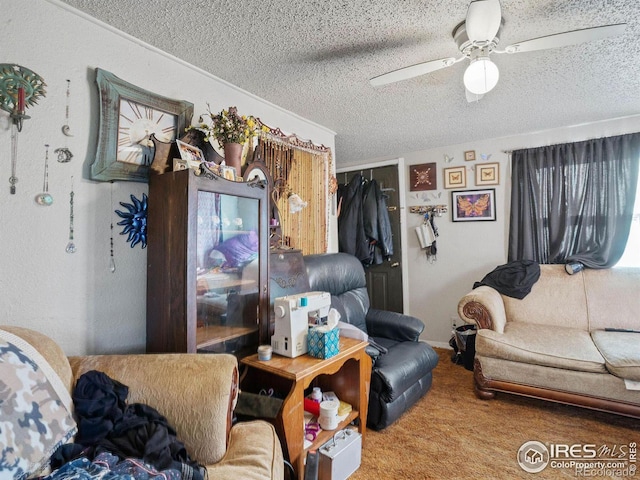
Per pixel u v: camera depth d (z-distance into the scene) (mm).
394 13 1444
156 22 1491
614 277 2744
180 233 1404
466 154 3518
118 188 1552
